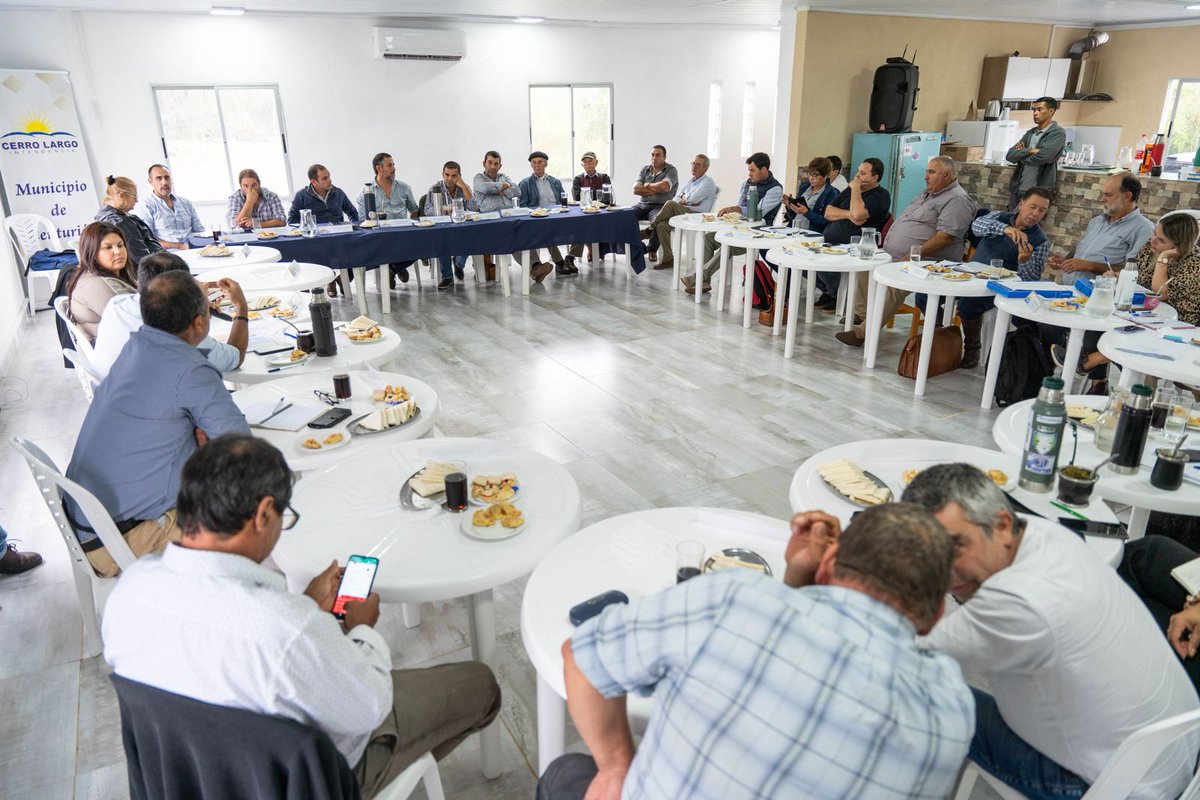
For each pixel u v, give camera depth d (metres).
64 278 3.54
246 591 1.09
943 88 8.81
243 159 7.77
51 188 6.64
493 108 8.69
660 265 7.53
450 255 6.13
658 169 7.92
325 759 1.08
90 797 1.80
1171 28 9.30
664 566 1.56
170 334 1.98
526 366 4.77
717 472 3.37
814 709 0.80
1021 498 1.80
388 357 2.95
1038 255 4.27
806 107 7.97
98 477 1.94
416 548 1.65
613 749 1.08
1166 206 6.42
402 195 7.07
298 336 2.93
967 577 1.27
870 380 4.46
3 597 2.55
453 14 7.82
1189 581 1.68
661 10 7.73
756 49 9.98
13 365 4.98
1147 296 3.39
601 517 2.99
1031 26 9.30
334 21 7.70
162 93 7.26
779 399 4.20
